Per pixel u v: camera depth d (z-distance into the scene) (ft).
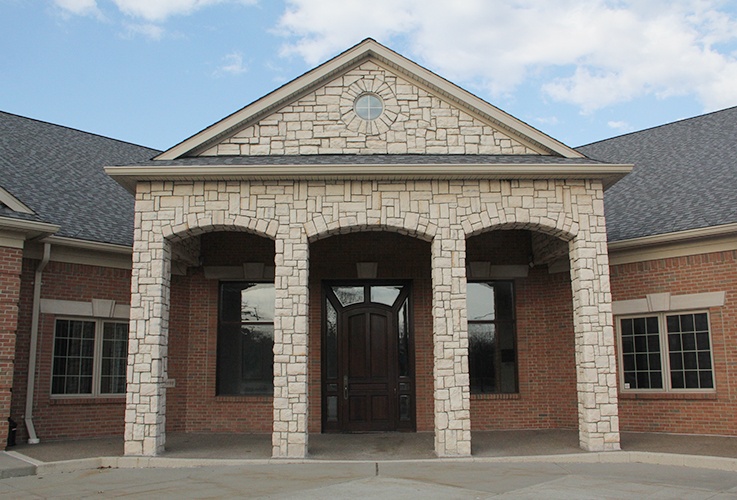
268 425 48.93
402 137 43.65
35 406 43.09
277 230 39.70
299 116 43.78
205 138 42.63
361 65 44.39
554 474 32.86
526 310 51.24
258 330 51.19
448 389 38.24
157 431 38.17
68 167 55.26
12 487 30.66
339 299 51.06
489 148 43.55
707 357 44.32
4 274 40.09
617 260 48.01
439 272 39.45
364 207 39.96
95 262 46.50
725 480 31.09
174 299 50.31
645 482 30.55
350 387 49.67
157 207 39.93
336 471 34.06
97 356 46.75
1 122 57.36
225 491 29.04
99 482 31.76
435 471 33.86
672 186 51.83
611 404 38.60
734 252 43.34
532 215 40.27
